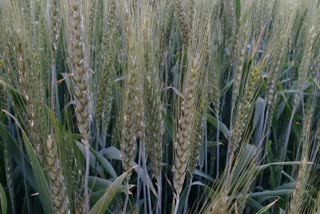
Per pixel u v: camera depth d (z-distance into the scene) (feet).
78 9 0.80
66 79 1.32
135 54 0.98
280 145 1.97
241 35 1.49
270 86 1.66
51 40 1.38
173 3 1.96
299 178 1.03
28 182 1.37
